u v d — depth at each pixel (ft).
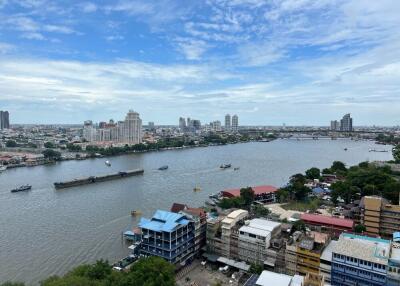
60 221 580.30
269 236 407.85
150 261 331.57
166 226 396.57
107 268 340.80
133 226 556.92
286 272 380.58
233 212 477.77
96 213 627.87
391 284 312.71
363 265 327.06
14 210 646.74
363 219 538.47
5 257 438.40
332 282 345.31
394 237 417.28
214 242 441.68
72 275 321.52
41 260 431.84
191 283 369.30
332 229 497.05
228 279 380.58
